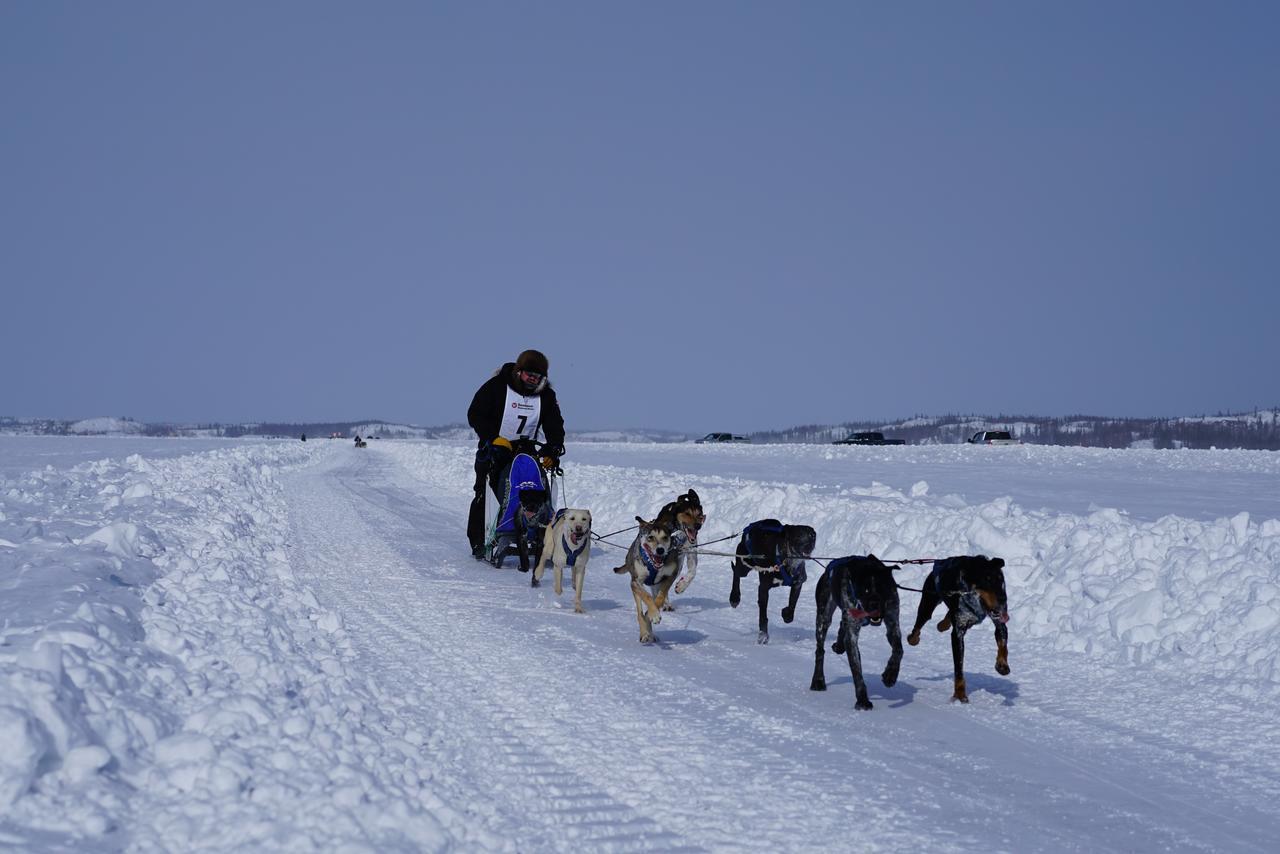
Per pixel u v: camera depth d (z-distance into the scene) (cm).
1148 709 755
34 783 439
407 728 646
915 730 705
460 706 727
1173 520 1146
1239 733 696
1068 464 4053
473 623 1059
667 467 4178
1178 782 604
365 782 505
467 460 3831
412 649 911
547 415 1606
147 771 478
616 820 525
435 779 561
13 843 392
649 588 1070
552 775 590
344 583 1295
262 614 855
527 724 691
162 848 416
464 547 1739
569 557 1186
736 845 498
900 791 580
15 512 1398
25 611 683
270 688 634
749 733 690
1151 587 998
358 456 6706
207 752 503
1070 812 552
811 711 752
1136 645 917
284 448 6475
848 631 767
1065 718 738
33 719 455
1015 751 661
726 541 1703
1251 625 871
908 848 498
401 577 1374
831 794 572
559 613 1148
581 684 811
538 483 1480
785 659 932
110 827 425
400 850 441
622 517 2050
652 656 930
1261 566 945
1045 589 1085
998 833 520
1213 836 521
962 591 778
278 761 512
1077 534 1166
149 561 1055
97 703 514
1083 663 902
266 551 1458
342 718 622
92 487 1956
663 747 652
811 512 1689
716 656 940
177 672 623
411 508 2494
